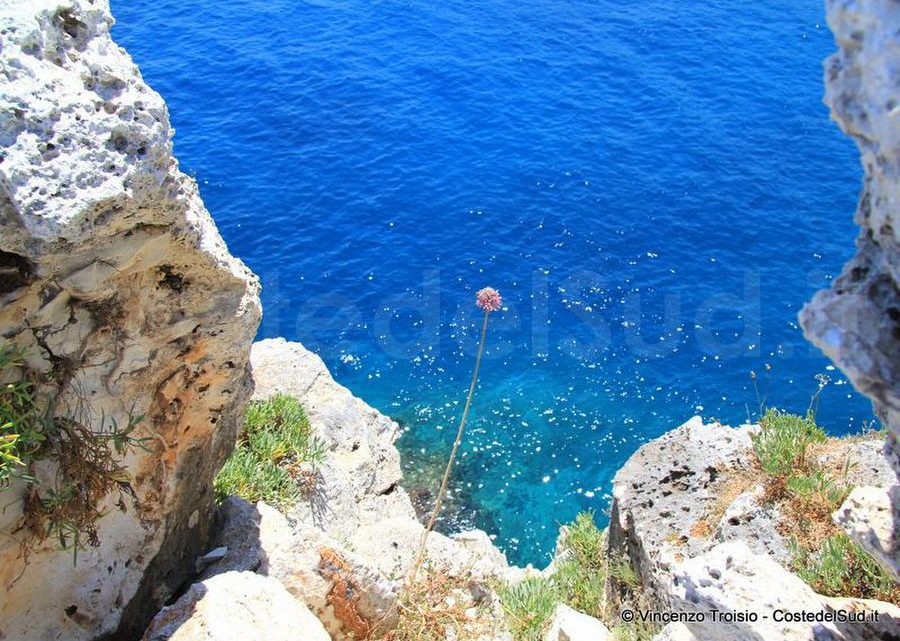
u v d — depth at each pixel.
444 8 38.09
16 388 6.93
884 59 3.88
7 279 6.70
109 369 7.75
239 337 8.51
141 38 34.75
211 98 31.75
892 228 4.21
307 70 33.38
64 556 7.99
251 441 13.27
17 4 6.21
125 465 8.22
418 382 21.86
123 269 7.13
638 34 36.09
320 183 28.28
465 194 27.95
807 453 10.77
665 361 22.17
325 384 16.72
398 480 16.69
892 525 5.65
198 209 7.86
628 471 11.55
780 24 36.69
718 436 11.41
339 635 9.35
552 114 31.58
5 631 7.77
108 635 8.37
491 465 19.88
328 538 9.71
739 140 29.98
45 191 6.11
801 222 26.50
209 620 7.25
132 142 6.55
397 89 32.72
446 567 11.66
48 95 6.17
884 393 4.42
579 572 11.85
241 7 37.38
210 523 10.07
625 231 26.44
